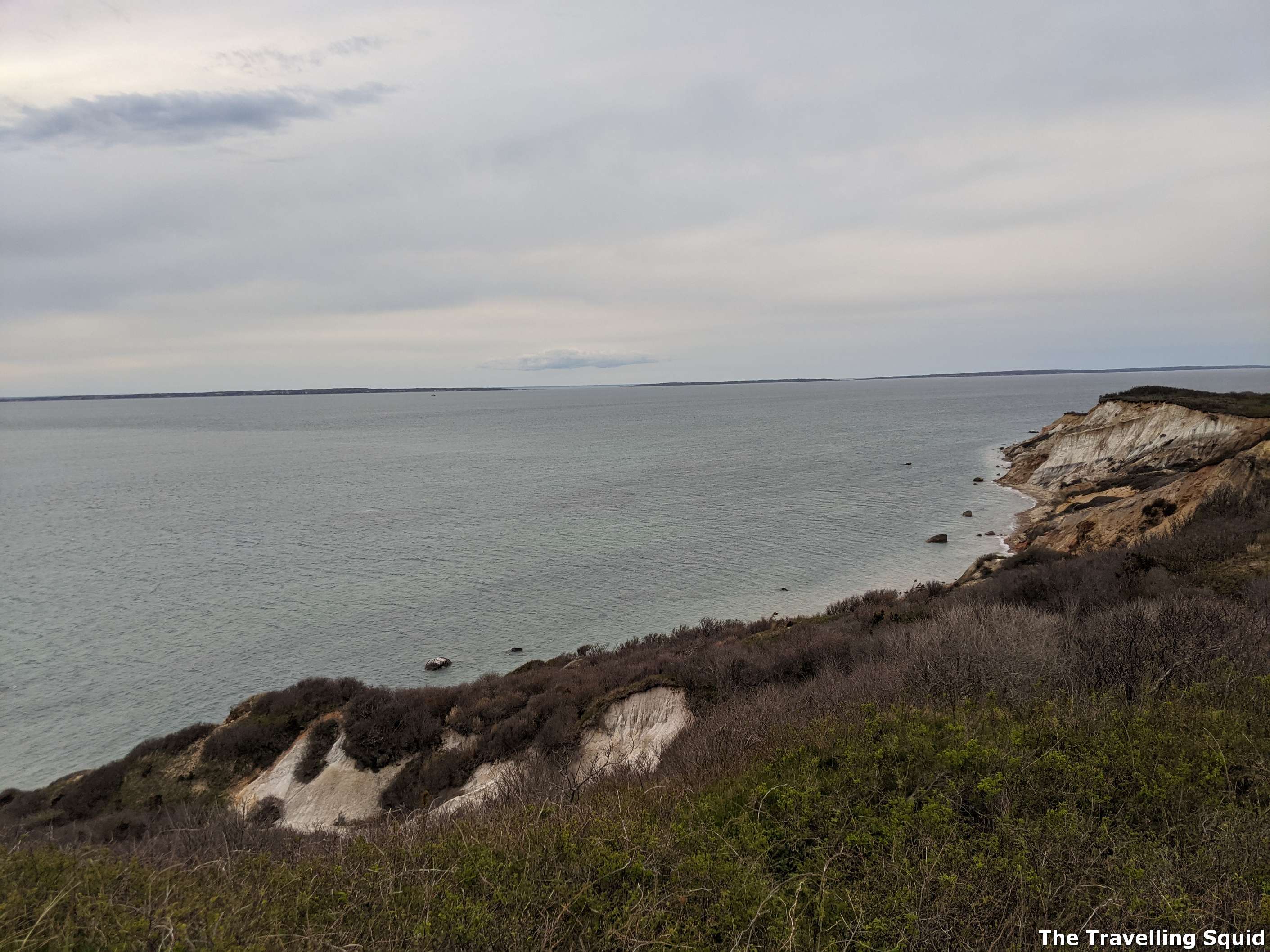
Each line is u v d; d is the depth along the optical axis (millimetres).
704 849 5516
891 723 7379
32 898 4551
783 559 45625
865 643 17156
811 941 4285
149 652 33844
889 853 5109
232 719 21500
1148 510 29391
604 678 19859
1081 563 19578
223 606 40281
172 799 18484
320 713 20969
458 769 17656
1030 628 11062
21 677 31344
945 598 21625
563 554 48719
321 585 43656
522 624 36281
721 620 35531
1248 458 25234
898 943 4156
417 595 41188
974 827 5426
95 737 26297
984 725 7320
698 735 10867
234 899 4777
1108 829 5156
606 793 7766
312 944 4332
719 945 4477
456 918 4578
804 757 7090
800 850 5496
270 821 15852
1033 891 4520
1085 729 6820
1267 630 9750
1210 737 6090
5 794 20906
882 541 48938
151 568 48938
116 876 5062
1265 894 4191
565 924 4641
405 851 5801
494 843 5816
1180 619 9984
